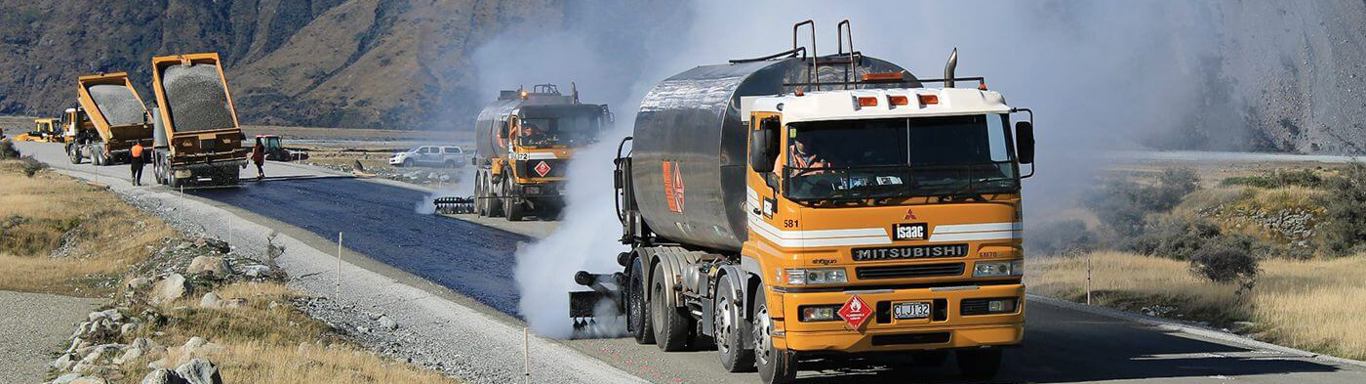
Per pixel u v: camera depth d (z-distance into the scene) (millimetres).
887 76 18047
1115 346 21297
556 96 50688
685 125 20234
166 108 65625
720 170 18734
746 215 18672
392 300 28859
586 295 23891
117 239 44125
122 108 86500
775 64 19125
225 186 68438
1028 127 16906
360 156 119812
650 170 22188
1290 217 52438
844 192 16562
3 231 44719
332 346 21672
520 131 47344
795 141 16719
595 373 19562
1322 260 43281
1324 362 19312
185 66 67875
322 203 57531
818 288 16641
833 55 19703
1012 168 16875
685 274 21156
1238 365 19125
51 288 32625
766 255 17344
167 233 42406
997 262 16828
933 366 19859
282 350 20453
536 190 47688
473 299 28766
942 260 16688
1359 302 24000
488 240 41750
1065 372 18797
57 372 19562
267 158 104562
